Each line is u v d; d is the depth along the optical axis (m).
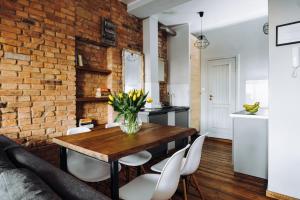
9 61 2.16
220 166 3.07
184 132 2.01
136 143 1.54
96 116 3.30
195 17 4.24
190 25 4.74
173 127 2.26
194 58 5.14
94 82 3.29
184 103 4.80
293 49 1.98
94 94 3.29
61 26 2.63
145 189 1.41
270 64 2.14
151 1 3.28
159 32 4.77
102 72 3.39
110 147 1.43
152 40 4.02
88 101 3.17
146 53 4.00
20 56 2.24
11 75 2.18
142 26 4.05
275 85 2.12
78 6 2.89
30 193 0.70
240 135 2.66
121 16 3.58
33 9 2.35
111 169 1.32
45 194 0.71
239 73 4.69
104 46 3.42
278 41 2.08
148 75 3.98
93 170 1.82
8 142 1.64
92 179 1.66
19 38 2.24
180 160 1.30
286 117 2.06
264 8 3.80
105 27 3.25
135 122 1.93
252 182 2.50
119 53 3.54
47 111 2.48
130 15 3.77
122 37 3.60
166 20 4.41
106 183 2.42
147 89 3.99
